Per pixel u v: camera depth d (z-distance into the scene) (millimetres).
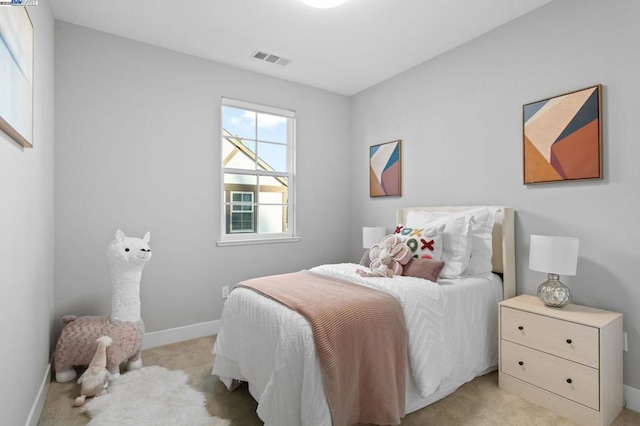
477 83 2803
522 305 2135
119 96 2766
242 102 3387
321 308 1657
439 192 3131
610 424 1816
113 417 1840
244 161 3531
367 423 1635
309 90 3875
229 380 2096
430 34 2760
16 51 1376
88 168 2639
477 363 2244
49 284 2287
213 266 3223
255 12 2447
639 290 1962
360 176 4051
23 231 1594
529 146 2441
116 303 2367
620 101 2025
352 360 1579
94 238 2662
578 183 2219
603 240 2104
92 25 2613
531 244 2104
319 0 2209
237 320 2045
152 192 2908
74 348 2225
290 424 1496
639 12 1951
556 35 2311
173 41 2865
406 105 3453
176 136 3025
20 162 1535
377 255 2557
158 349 2828
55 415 1880
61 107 2533
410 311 1877
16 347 1474
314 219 3930
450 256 2445
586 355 1801
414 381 1836
